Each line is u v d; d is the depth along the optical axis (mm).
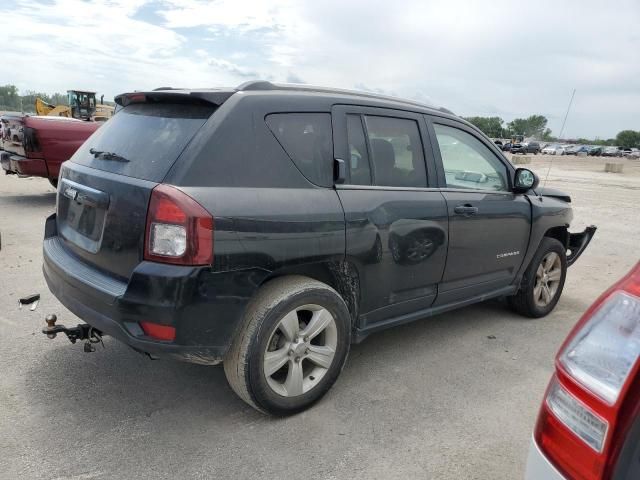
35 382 3352
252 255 2717
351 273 3299
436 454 2820
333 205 3092
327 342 3189
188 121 2889
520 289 4828
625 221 11508
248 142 2854
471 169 4188
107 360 3691
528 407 3354
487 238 4168
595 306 1634
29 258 6137
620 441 1403
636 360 1422
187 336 2613
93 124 9609
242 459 2695
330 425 3033
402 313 3746
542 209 4684
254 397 2883
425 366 3863
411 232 3529
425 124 3850
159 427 2938
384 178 3498
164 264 2580
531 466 1648
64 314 4480
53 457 2641
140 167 2824
